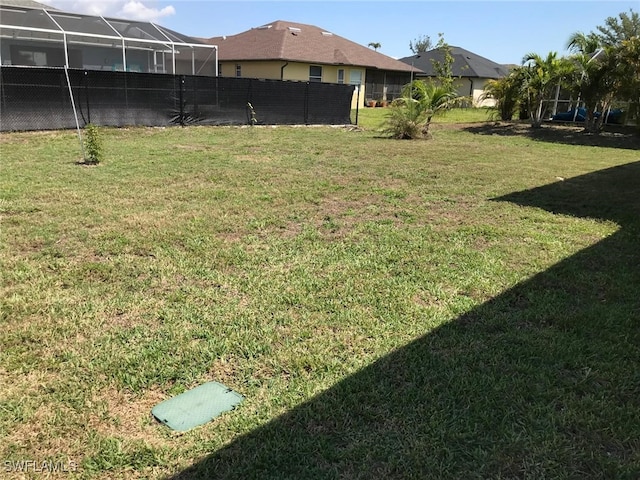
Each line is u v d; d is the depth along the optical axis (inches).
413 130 571.5
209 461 76.3
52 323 117.2
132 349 106.8
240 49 1163.9
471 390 93.7
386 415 86.8
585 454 77.7
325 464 75.9
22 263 152.7
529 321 123.1
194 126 588.7
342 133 611.8
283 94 652.1
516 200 258.2
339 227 202.7
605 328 118.3
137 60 742.5
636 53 585.9
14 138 432.1
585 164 400.2
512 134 664.4
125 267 152.6
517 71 732.7
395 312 126.8
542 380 97.2
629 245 181.9
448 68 1109.1
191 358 104.1
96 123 518.3
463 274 153.1
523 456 77.4
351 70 1202.0
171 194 250.2
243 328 117.2
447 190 281.7
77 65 700.0
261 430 83.1
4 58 637.9
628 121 683.4
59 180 274.2
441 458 77.1
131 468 74.9
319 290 139.5
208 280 144.9
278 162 367.2
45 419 84.6
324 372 100.1
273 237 186.5
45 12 624.4
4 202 221.8
